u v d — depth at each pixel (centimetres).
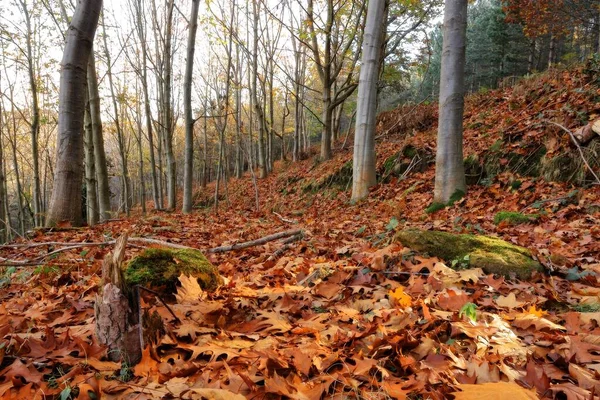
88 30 615
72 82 609
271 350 179
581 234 395
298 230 517
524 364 164
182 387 146
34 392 147
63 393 142
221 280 297
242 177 2583
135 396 143
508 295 232
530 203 588
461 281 259
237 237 612
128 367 166
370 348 176
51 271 377
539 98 870
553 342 181
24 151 3066
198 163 3488
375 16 802
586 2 1473
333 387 150
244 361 169
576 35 2456
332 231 554
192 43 1114
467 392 136
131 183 3547
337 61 1831
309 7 1512
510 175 685
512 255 288
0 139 1711
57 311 251
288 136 3691
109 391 147
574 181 594
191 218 950
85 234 567
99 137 949
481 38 2853
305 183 1412
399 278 284
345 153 1493
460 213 576
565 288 257
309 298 262
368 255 322
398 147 1086
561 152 636
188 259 285
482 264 277
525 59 2733
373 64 816
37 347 177
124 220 786
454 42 618
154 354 175
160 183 2273
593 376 149
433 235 314
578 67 888
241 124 1747
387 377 153
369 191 852
